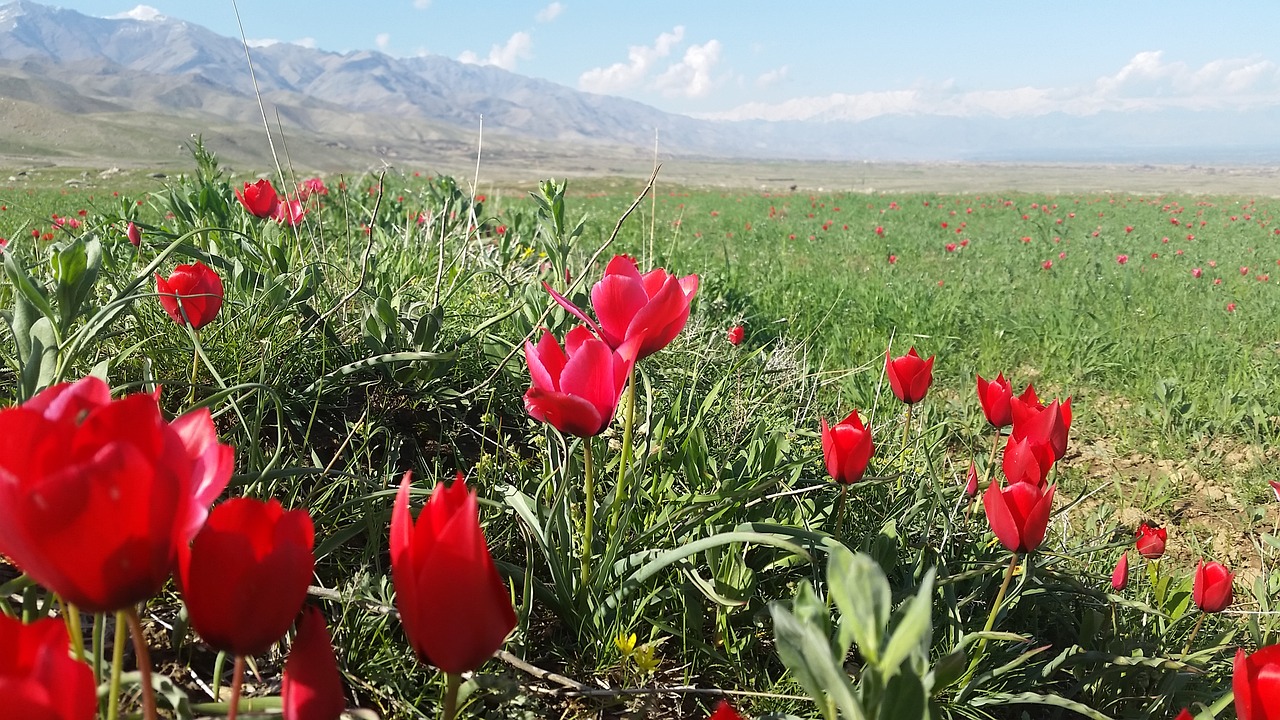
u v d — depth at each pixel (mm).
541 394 1386
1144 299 8867
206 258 3021
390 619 1800
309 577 770
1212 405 5309
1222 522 4004
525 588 1794
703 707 1832
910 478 2762
